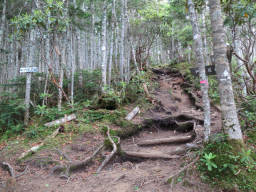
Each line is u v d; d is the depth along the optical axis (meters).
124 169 3.89
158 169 3.71
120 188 3.12
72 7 7.37
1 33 8.49
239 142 3.17
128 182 3.29
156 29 11.43
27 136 5.21
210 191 2.73
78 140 5.01
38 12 5.49
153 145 5.17
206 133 3.85
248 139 3.75
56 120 5.81
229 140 3.22
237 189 2.63
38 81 7.84
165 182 3.12
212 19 3.48
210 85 8.12
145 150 4.83
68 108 6.95
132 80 9.58
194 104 7.92
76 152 4.47
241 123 4.21
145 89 8.84
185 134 5.62
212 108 6.83
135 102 7.98
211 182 2.85
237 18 4.41
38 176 3.64
